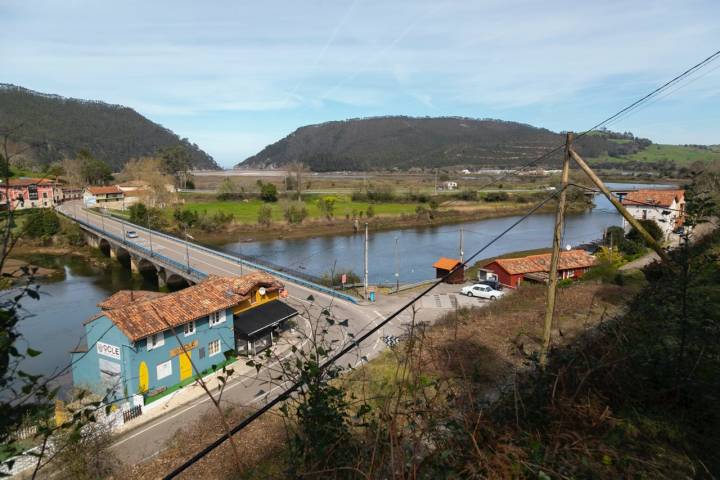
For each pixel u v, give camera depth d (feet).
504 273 91.25
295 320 70.64
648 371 16.24
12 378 9.21
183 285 115.96
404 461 10.53
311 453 11.48
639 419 14.12
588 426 12.63
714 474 12.62
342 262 128.36
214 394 49.26
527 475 10.84
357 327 66.44
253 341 61.57
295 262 128.67
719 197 32.63
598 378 15.42
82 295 102.78
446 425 11.47
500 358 33.30
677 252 19.17
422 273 115.55
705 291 20.89
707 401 15.07
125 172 311.68
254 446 28.02
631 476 11.45
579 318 44.04
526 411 13.61
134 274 124.47
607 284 59.93
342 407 12.37
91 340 53.31
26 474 26.96
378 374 31.50
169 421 44.68
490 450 11.02
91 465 29.17
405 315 73.31
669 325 18.30
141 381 50.70
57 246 146.41
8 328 9.00
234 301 61.16
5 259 9.29
